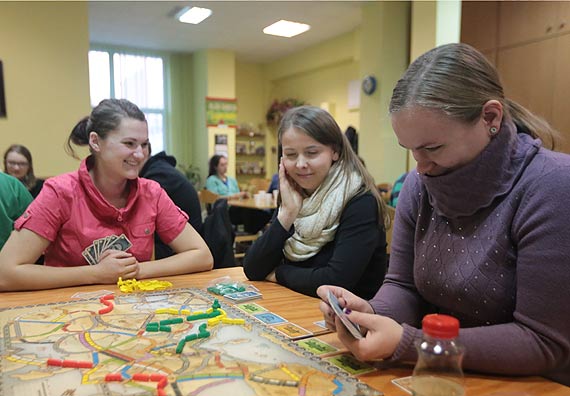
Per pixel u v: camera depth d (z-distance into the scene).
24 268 1.29
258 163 8.59
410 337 0.76
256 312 1.08
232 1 5.14
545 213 0.74
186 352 0.81
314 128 1.37
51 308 1.09
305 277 1.32
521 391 0.70
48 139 4.21
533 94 3.36
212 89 7.42
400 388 0.70
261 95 8.68
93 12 5.49
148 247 1.60
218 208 2.26
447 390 0.64
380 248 1.45
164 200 1.65
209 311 1.05
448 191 0.84
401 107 0.76
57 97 4.23
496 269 0.83
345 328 0.81
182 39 6.79
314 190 1.45
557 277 0.71
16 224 1.39
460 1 3.96
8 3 3.96
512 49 3.48
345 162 1.44
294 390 0.67
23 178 3.32
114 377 0.70
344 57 6.60
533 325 0.73
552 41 3.22
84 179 1.47
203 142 7.59
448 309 0.93
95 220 1.51
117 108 1.46
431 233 0.95
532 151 0.82
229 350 0.82
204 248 1.61
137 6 5.29
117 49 7.19
